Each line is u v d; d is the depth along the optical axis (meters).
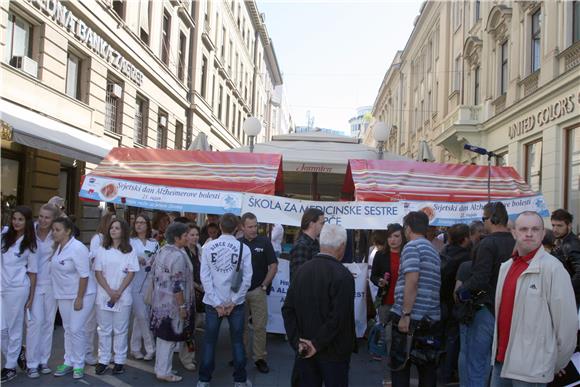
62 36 12.48
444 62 24.83
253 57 47.50
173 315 5.55
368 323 7.29
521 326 3.57
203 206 6.69
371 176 7.31
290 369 6.21
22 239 5.55
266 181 6.86
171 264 5.60
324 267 3.82
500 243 4.61
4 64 10.10
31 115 10.83
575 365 3.87
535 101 13.67
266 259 6.18
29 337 5.62
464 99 21.34
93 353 6.49
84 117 13.70
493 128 17.62
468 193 7.17
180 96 23.31
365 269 7.04
